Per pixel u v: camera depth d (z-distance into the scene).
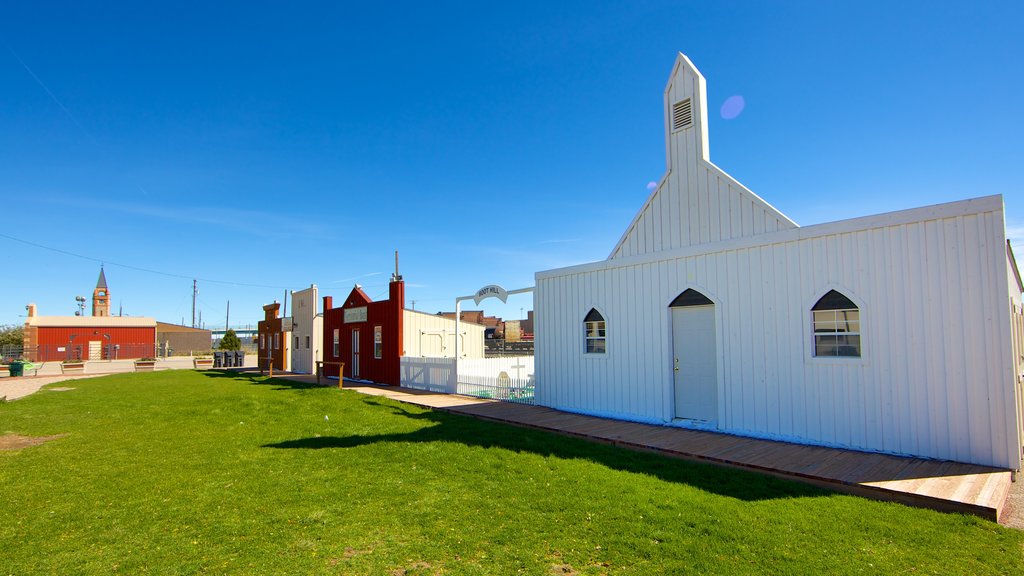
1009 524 5.18
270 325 34.31
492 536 4.91
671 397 10.36
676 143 10.95
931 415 7.20
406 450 8.48
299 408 13.87
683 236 10.64
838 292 8.14
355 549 4.69
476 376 15.91
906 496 5.68
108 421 12.03
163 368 37.62
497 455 8.02
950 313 7.07
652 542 4.72
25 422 11.95
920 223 7.38
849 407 7.95
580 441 9.12
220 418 12.34
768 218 9.27
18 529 5.22
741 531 4.87
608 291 11.73
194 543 4.84
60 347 54.62
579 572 4.21
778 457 7.43
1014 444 6.53
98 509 5.81
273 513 5.61
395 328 20.34
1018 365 8.05
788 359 8.65
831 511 5.40
